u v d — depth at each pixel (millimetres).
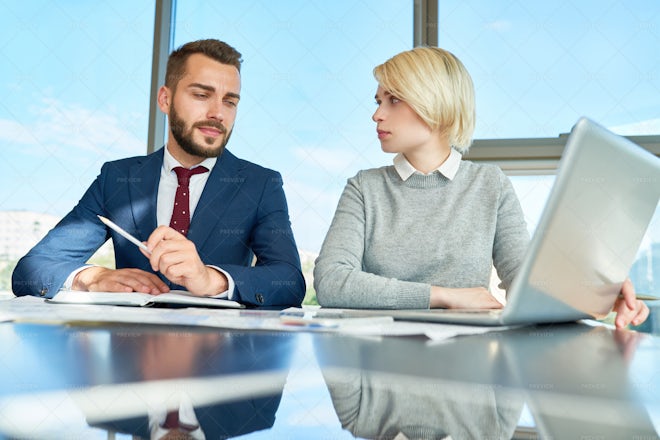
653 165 624
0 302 812
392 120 1282
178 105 1439
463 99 1271
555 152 2240
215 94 1439
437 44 2348
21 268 1148
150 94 2494
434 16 2350
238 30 2484
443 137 1306
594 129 528
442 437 181
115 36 2523
